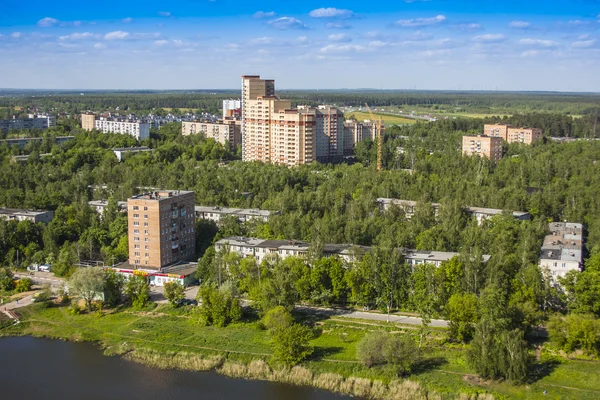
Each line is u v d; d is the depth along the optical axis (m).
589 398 188.12
